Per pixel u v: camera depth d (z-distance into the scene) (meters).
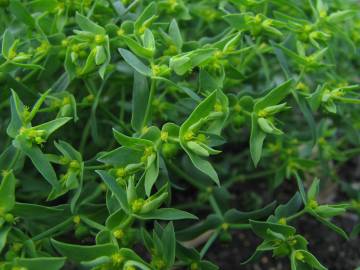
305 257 0.08
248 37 0.10
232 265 0.12
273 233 0.07
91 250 0.07
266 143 0.12
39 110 0.09
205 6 0.11
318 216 0.08
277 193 0.14
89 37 0.08
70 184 0.08
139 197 0.07
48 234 0.08
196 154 0.07
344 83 0.10
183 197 0.13
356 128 0.12
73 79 0.09
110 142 0.10
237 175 0.13
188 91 0.08
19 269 0.07
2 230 0.07
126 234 0.07
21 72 0.10
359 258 0.13
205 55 0.08
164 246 0.07
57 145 0.08
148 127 0.08
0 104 0.09
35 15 0.09
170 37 0.08
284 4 0.10
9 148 0.08
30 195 0.10
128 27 0.09
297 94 0.09
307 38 0.09
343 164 0.15
